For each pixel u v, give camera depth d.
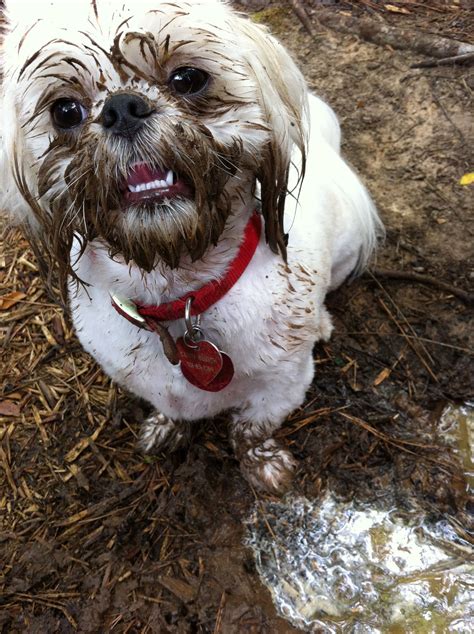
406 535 0.54
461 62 0.89
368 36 0.97
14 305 0.72
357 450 0.59
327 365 0.64
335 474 0.57
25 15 0.32
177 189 0.31
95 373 0.66
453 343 0.63
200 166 0.30
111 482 0.58
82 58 0.29
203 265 0.36
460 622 0.49
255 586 0.52
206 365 0.39
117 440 0.61
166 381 0.44
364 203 0.64
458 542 0.53
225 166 0.31
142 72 0.30
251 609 0.50
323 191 0.52
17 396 0.65
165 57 0.29
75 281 0.40
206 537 0.55
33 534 0.55
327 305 0.68
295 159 0.47
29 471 0.60
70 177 0.31
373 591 0.51
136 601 0.51
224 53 0.31
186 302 0.37
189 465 0.58
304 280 0.43
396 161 0.80
